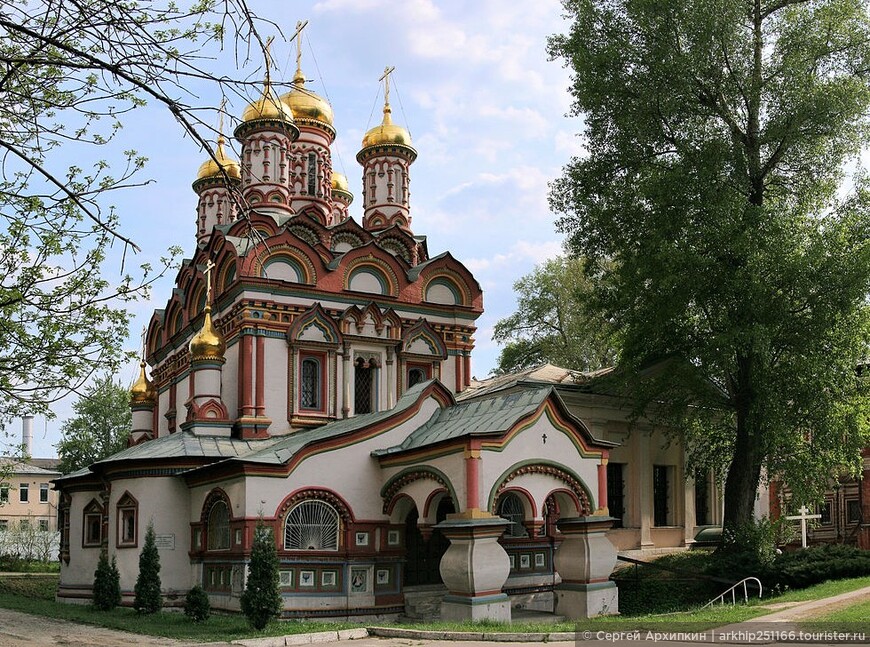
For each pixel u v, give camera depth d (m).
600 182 32.09
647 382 30.72
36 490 88.81
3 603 29.48
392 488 25.73
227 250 32.94
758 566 25.66
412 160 41.56
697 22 29.09
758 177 30.59
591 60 30.89
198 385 30.58
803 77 28.92
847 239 28.98
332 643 18.86
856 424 29.22
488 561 21.75
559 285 54.38
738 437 30.31
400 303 34.66
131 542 28.38
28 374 17.75
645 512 33.69
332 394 32.28
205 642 18.94
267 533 21.52
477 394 33.88
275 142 36.97
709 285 28.38
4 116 12.70
